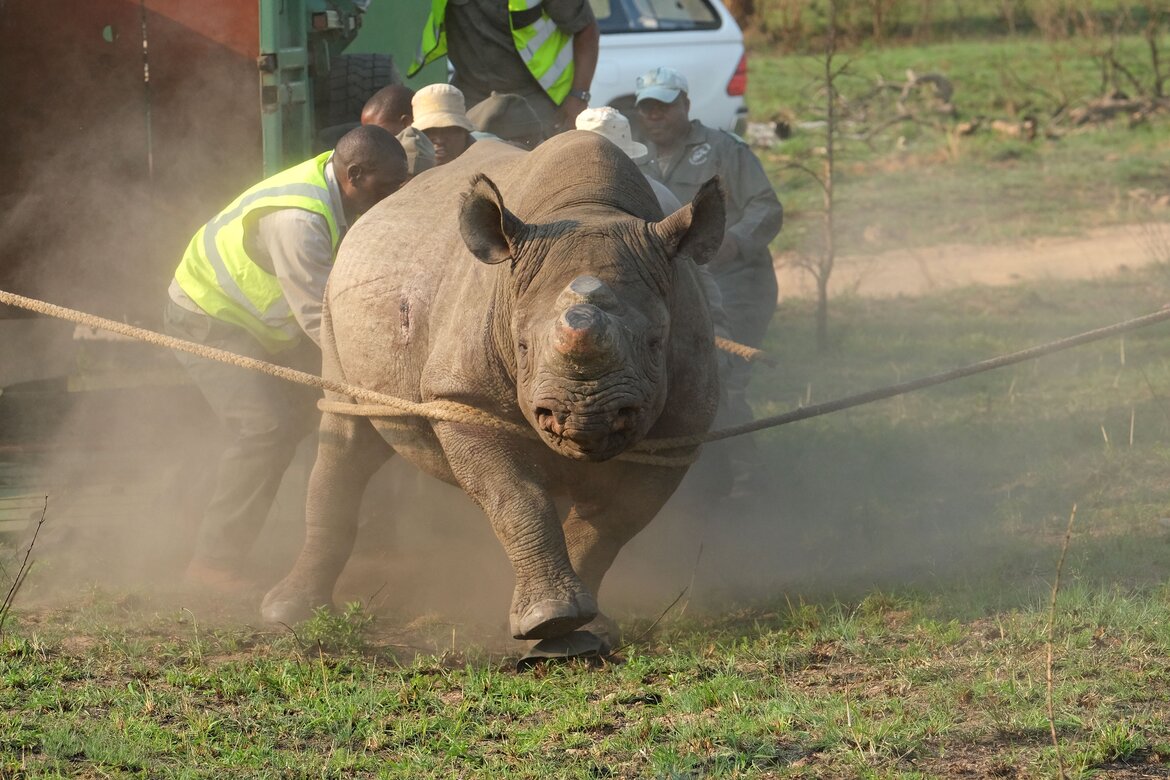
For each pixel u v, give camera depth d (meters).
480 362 21.58
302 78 35.38
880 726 18.94
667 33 64.44
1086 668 20.84
